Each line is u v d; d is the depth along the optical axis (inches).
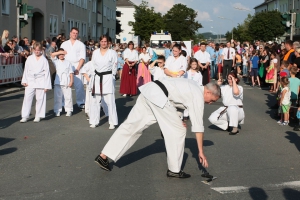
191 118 238.5
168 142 249.3
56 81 474.9
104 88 401.1
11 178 250.8
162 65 516.4
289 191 232.8
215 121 401.7
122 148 257.8
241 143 353.7
